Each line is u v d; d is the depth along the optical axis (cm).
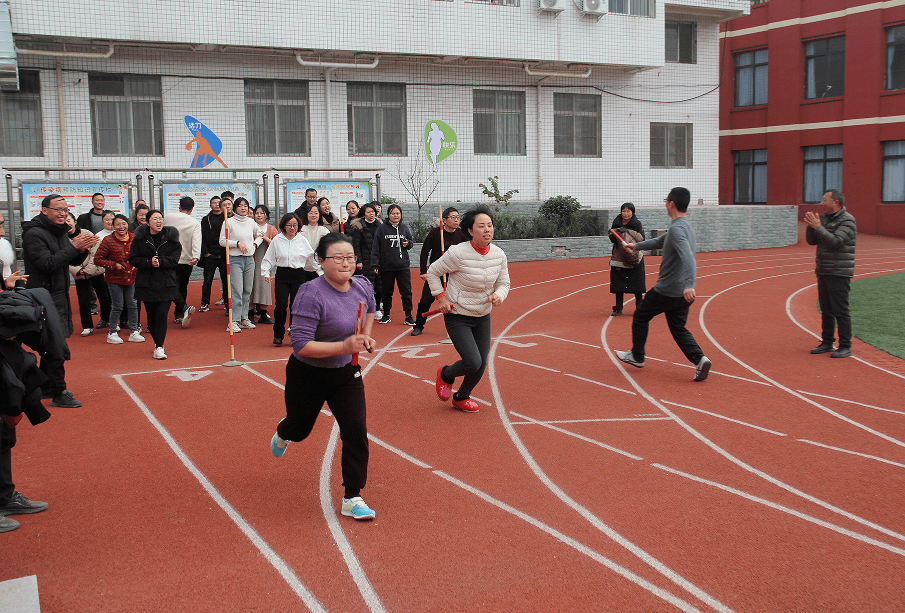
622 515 482
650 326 1192
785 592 386
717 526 464
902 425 670
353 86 2128
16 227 1730
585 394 782
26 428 669
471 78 2250
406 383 832
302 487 534
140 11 1769
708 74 2625
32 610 362
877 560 420
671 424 677
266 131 2045
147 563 421
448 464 577
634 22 2297
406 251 1204
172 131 1938
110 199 1611
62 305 852
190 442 633
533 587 392
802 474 552
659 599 380
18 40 1748
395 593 387
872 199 2812
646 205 2559
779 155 3052
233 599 382
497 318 1277
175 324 1226
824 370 881
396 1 2005
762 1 3064
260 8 1870
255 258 1202
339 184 1792
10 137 1802
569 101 2419
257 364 929
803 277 1856
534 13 2167
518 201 2339
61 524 472
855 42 2803
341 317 469
